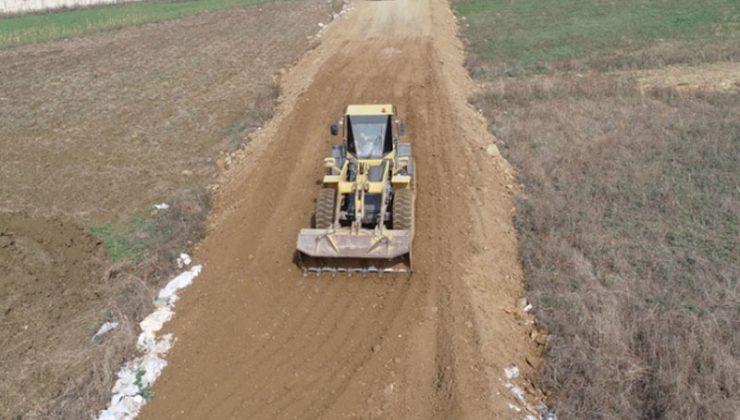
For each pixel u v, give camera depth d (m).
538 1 41.75
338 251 12.19
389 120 13.46
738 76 24.09
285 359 10.77
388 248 12.09
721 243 13.13
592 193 15.76
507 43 32.03
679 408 8.82
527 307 11.88
